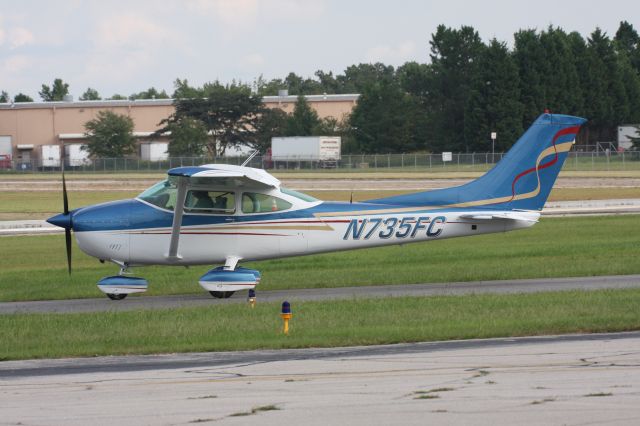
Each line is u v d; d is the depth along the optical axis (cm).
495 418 2617
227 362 3528
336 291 5697
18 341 4019
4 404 2919
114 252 5597
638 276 6000
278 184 5653
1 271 7481
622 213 11981
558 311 4416
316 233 5691
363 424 2594
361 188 17975
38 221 12925
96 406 2866
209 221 5581
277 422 2631
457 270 6500
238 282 5441
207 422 2652
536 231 9838
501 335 3947
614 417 2603
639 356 3434
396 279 6131
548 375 3133
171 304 5253
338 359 3522
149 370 3412
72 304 5438
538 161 5794
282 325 4250
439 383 3055
